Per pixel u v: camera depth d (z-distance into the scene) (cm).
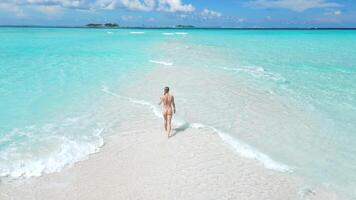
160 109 1188
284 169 763
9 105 1200
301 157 830
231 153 834
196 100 1316
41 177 713
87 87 1513
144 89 1496
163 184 682
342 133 994
